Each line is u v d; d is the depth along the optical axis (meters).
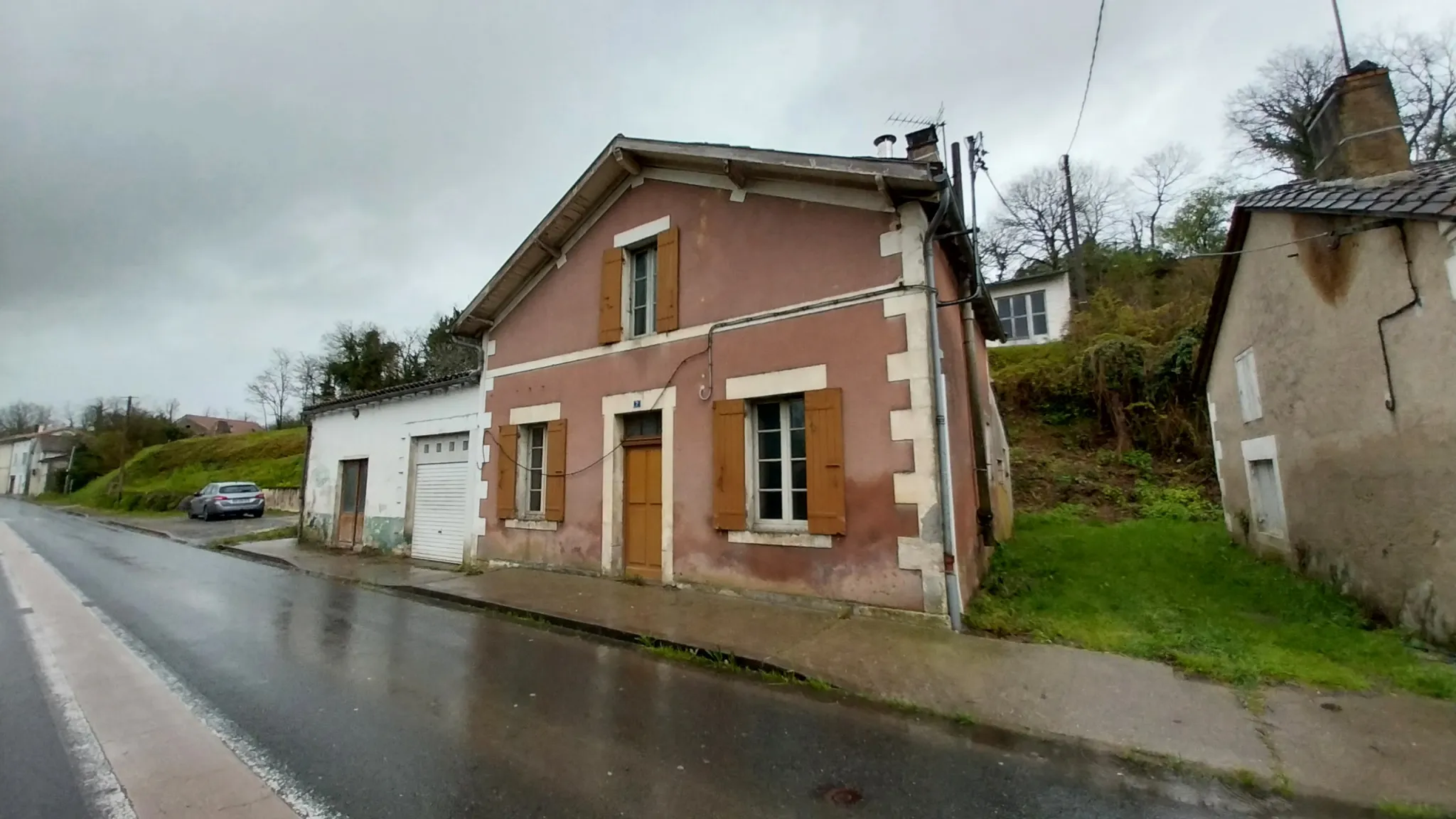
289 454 37.25
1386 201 5.45
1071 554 9.05
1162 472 14.03
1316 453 6.90
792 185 7.39
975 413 8.64
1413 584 5.36
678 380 8.03
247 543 14.78
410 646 5.91
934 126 8.02
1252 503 8.81
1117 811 2.98
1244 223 8.34
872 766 3.43
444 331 31.59
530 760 3.52
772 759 3.53
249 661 5.45
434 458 11.60
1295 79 24.36
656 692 4.61
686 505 7.74
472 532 10.37
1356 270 6.02
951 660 4.98
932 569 5.96
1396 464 5.56
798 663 5.03
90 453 47.31
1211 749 3.51
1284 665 4.61
